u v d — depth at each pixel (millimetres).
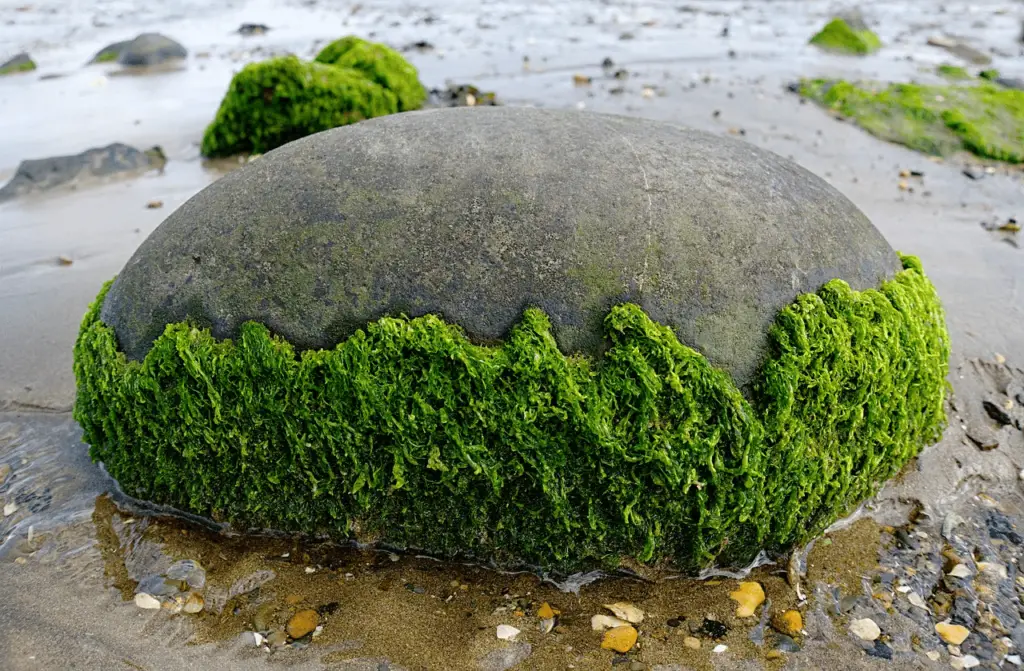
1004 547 1387
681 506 1300
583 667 1249
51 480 1448
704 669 1250
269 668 1242
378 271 1301
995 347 1721
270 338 1312
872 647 1275
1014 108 2945
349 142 1396
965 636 1288
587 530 1307
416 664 1248
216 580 1321
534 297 1284
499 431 1279
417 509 1323
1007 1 6141
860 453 1370
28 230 2084
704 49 4039
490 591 1321
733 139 1480
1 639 1259
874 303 1355
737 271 1306
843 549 1376
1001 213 2260
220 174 2492
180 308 1346
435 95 3104
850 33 4203
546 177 1332
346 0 5816
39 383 1626
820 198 1403
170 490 1380
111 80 3541
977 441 1535
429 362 1279
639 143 1393
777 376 1291
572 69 3559
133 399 1358
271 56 3980
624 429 1277
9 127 2867
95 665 1239
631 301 1286
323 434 1307
